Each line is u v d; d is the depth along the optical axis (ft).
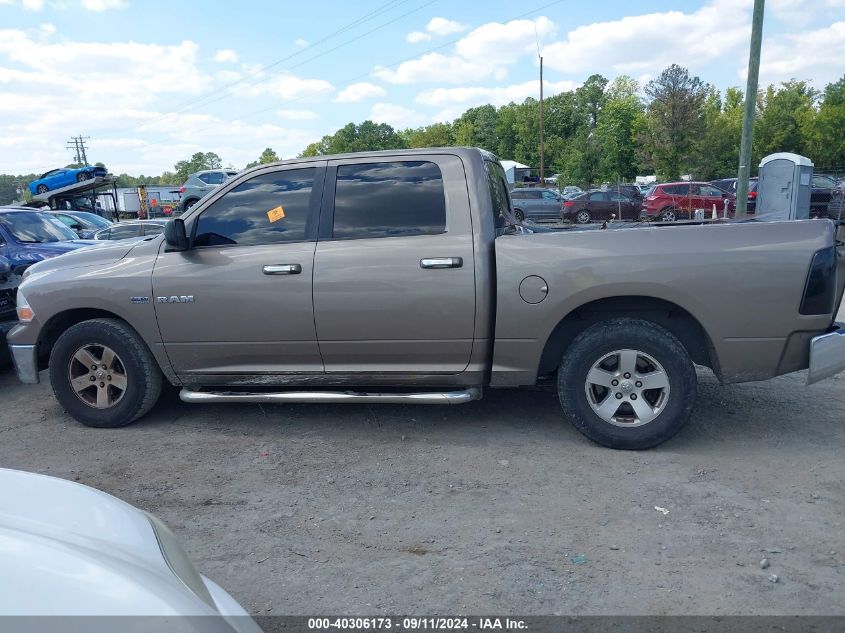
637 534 11.42
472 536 11.52
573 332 15.46
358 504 12.84
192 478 14.25
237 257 15.92
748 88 51.44
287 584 10.25
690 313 14.19
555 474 13.88
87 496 7.39
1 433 17.39
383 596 9.87
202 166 407.23
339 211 15.76
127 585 5.57
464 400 15.31
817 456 14.44
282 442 16.15
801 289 13.76
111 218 104.06
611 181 163.22
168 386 20.81
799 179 46.85
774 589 9.78
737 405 17.87
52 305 17.04
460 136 290.97
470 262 14.90
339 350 15.72
